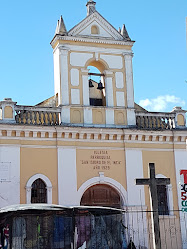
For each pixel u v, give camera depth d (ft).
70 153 92.07
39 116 92.43
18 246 68.23
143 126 98.68
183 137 99.45
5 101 89.81
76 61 97.40
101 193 93.61
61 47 96.78
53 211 64.54
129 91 99.45
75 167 91.81
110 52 100.17
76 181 91.20
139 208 93.45
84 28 99.25
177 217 95.30
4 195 86.43
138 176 95.25
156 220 67.72
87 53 98.53
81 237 76.74
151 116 99.81
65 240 71.15
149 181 69.62
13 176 87.76
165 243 90.27
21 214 64.34
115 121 96.99
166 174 97.25
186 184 97.76
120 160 95.09
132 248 84.07
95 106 96.17
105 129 94.02
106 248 76.59
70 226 71.67
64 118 93.50
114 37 100.83
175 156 98.63
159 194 96.84
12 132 89.10
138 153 96.43
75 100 95.40
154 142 98.07
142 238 91.81
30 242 68.90
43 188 90.07
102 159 93.86
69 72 96.43
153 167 70.44
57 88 97.76
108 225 77.30
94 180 92.43
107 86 98.32
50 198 88.89
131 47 102.06
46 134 91.40
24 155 89.45
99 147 94.22
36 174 89.30
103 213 65.92
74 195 90.43
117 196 94.43
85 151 93.20
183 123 100.53
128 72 100.42
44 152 90.79
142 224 92.79
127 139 96.12
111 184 93.40
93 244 76.43
